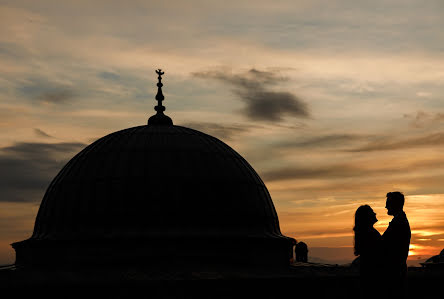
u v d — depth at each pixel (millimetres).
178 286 26797
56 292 25625
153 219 32000
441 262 44406
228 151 36781
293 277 29078
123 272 28953
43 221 34156
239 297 27734
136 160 33656
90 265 31359
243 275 29047
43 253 32531
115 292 26188
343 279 29812
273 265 33500
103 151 34719
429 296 33812
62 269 29969
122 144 34875
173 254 31359
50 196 34875
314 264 36250
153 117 38312
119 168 33406
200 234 32094
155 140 35062
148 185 32688
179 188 32844
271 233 34875
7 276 27359
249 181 35531
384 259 12617
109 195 32562
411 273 35344
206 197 33125
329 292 29438
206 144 35781
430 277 34188
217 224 32812
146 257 31172
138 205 32188
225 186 34000
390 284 12531
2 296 24953
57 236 32531
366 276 12750
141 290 26453
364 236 12906
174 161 33844
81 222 32344
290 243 35875
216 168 34500
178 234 31766
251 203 34594
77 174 34219
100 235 31656
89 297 25891
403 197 13133
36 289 25453
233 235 32812
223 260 32094
